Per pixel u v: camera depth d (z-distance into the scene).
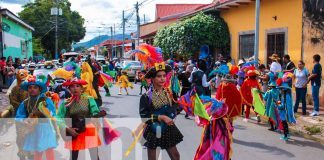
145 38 38.72
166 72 4.89
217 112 5.73
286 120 8.46
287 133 8.47
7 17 28.31
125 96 17.50
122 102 15.12
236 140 8.47
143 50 5.18
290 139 8.59
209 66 14.24
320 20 12.95
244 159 6.97
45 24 58.56
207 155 5.69
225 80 7.80
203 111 5.39
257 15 13.73
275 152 7.46
